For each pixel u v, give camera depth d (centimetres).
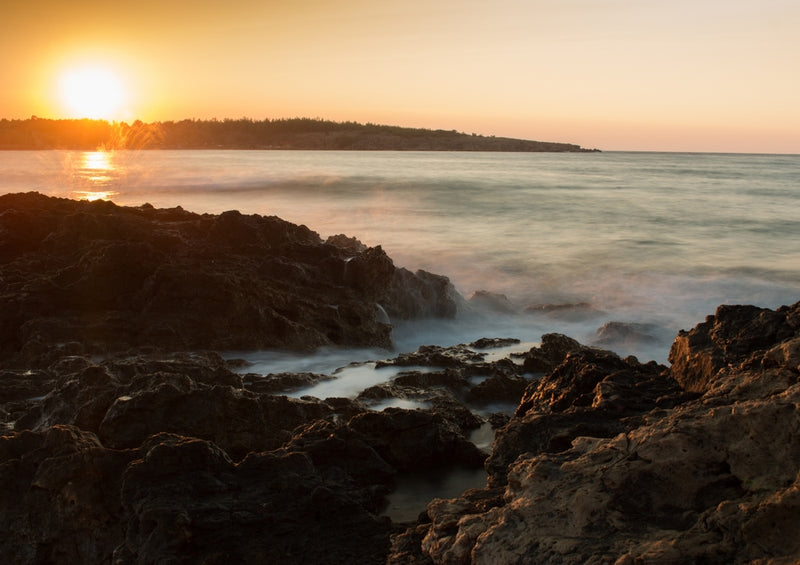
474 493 568
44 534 619
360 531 592
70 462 631
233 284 1302
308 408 838
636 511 447
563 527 445
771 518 402
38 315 1283
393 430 784
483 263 2389
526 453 584
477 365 1110
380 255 1528
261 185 5278
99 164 9338
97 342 1208
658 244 2744
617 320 1686
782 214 3722
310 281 1480
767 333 649
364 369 1126
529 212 3794
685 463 459
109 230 1552
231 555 555
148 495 590
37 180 6125
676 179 6931
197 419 770
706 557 397
